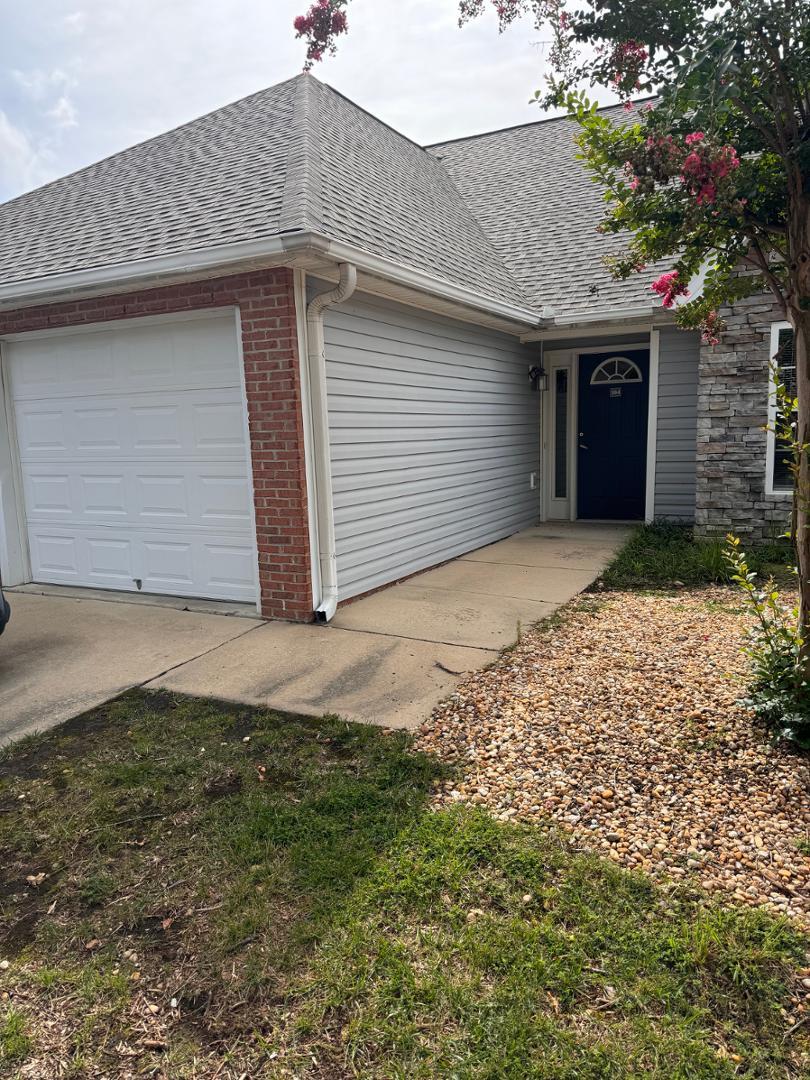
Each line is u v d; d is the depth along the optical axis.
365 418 6.22
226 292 5.33
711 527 7.92
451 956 2.12
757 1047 1.81
